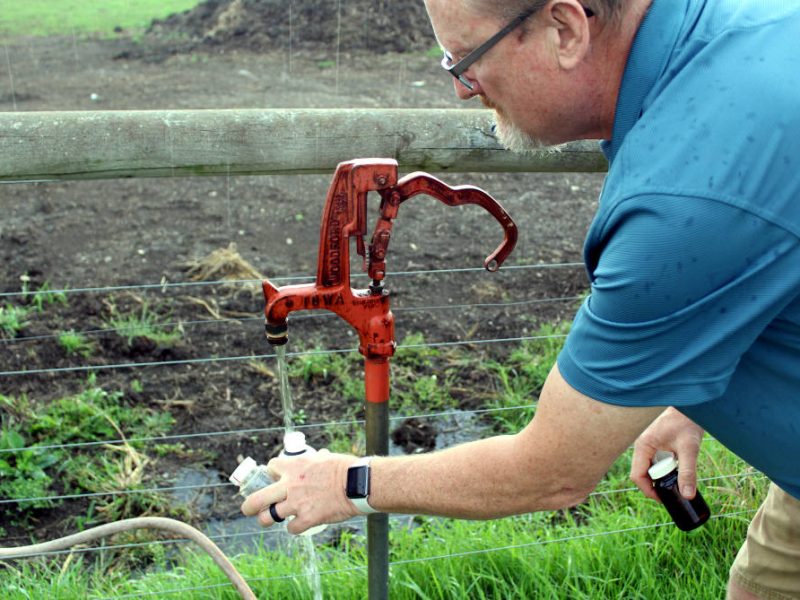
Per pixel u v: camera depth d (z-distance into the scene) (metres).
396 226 5.11
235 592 2.38
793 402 1.41
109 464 3.19
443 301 4.27
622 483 2.91
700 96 1.23
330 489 1.52
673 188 1.19
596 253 1.35
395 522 2.77
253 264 4.59
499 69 1.33
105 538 2.87
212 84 8.04
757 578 1.93
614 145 1.36
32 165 2.08
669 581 2.44
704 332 1.25
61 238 4.83
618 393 1.29
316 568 2.22
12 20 10.16
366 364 1.65
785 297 1.24
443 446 3.35
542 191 5.73
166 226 5.03
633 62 1.29
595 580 2.44
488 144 2.28
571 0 1.22
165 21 9.83
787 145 1.19
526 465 1.41
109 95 7.57
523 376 3.73
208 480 3.17
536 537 2.64
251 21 9.41
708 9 1.31
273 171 2.21
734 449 1.57
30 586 2.45
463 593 2.35
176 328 3.94
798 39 1.26
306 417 3.47
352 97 7.73
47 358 3.73
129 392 3.56
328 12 9.32
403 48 9.20
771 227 1.19
